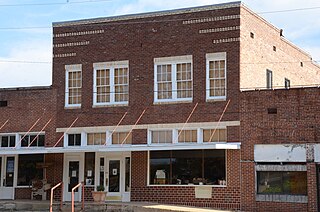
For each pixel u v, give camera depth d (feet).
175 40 99.71
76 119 106.22
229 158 92.89
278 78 113.91
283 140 89.86
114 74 104.47
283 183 89.45
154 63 100.99
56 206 95.09
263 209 89.92
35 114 109.50
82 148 100.37
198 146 90.74
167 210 84.74
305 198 87.40
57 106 108.06
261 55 104.47
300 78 129.18
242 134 92.53
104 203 94.32
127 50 103.50
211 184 94.02
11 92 111.75
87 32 107.14
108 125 103.50
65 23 108.99
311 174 87.25
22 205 97.60
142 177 99.30
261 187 90.84
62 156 106.83
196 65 97.55
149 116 100.27
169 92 99.45
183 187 95.91
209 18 97.35
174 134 97.86
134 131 101.09
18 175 109.81
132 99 102.12
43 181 106.83
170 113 98.68
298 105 89.45
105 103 104.37
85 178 104.78
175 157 97.50
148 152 99.40
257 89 94.68
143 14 102.68
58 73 108.78
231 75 94.63
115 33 104.83
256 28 102.37
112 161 103.30
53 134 107.45
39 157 108.88
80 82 107.04
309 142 88.02
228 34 95.66
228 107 94.17
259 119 91.76
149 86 100.94
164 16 101.04
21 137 110.22
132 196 99.81
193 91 97.25
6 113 111.65
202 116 96.02
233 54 94.89
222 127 94.27
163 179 97.86
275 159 90.02
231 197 92.02
